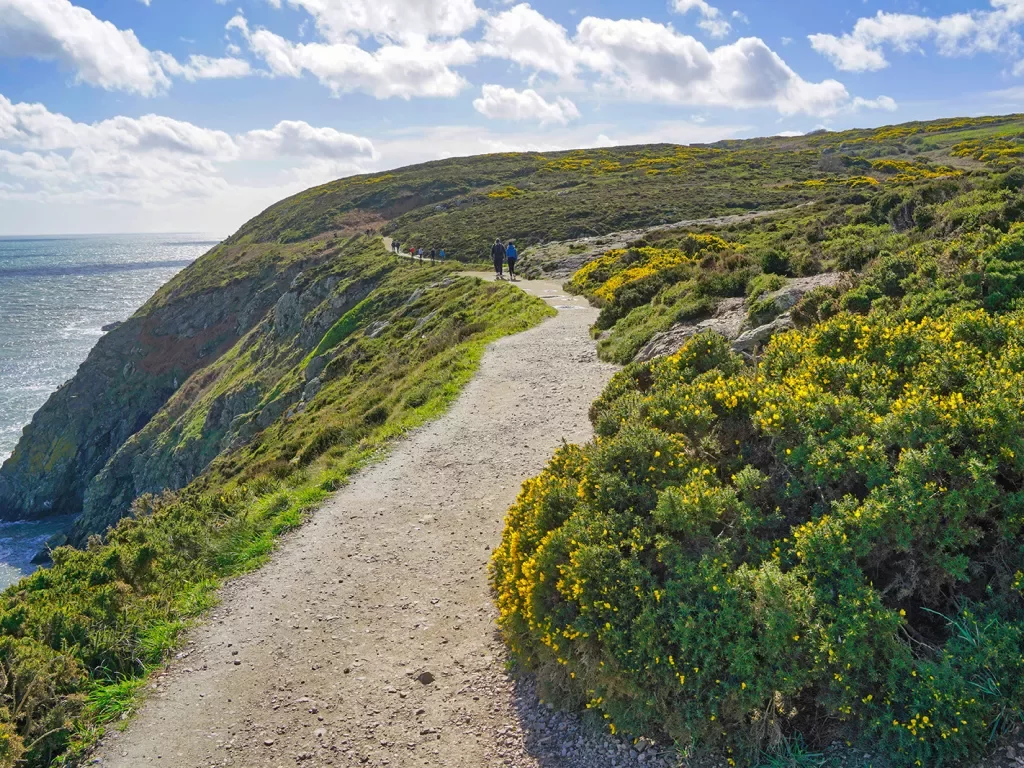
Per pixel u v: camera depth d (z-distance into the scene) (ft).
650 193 207.82
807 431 17.81
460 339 77.97
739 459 19.07
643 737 15.06
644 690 14.53
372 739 17.30
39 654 19.99
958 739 12.12
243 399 166.40
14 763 17.07
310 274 203.41
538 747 15.98
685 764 14.14
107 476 185.88
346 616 23.45
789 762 13.30
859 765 12.90
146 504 38.58
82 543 172.24
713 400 21.27
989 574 14.42
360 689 19.42
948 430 15.92
